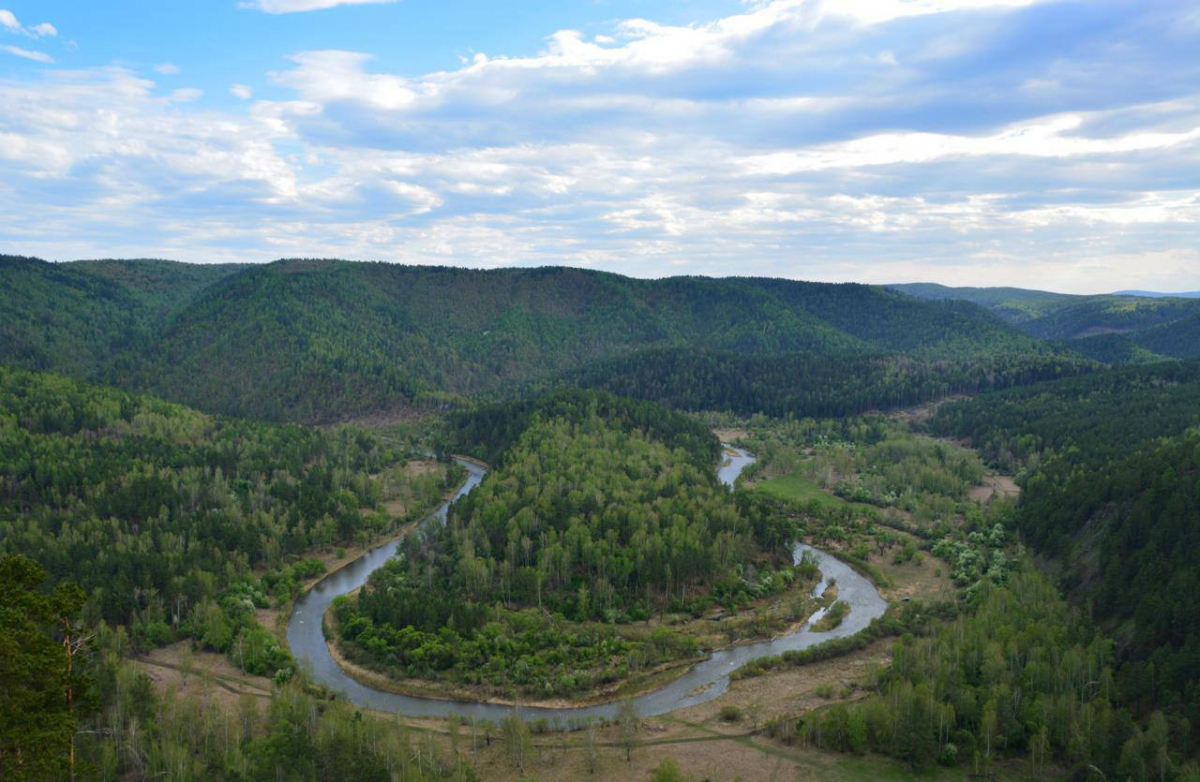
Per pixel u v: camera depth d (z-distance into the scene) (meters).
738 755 159.00
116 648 188.88
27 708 100.56
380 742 149.75
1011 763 153.25
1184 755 141.12
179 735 148.25
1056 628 184.25
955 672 171.62
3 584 103.75
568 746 162.12
